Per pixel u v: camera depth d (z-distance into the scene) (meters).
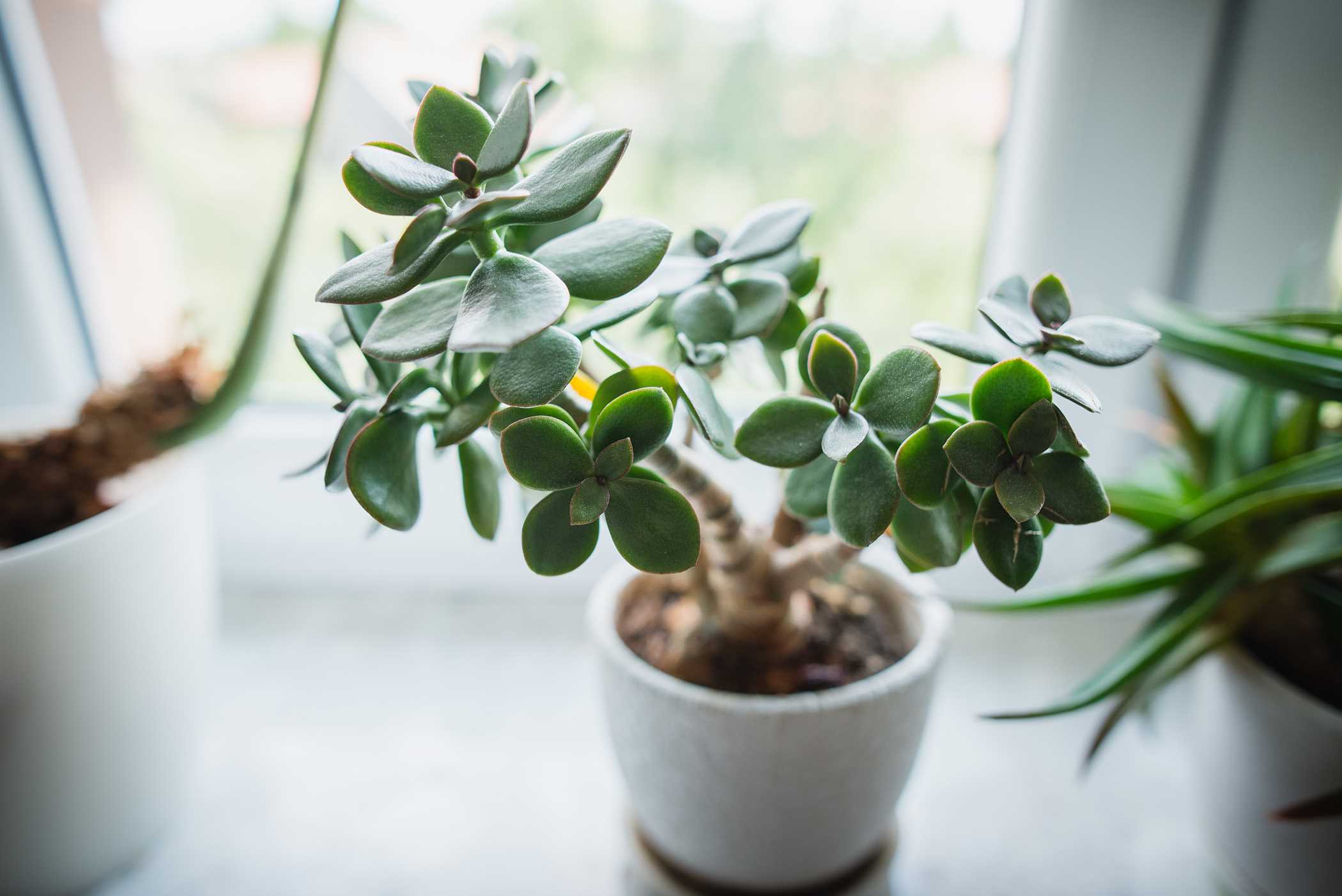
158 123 0.76
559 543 0.38
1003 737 0.72
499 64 0.44
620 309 0.39
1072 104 0.65
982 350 0.38
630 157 0.73
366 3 0.70
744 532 0.50
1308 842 0.52
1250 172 0.65
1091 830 0.63
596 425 0.37
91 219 0.79
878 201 0.75
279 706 0.75
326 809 0.66
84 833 0.56
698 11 0.69
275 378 0.82
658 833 0.55
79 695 0.53
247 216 0.78
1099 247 0.69
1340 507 0.54
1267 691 0.52
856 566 0.60
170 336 0.83
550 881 0.60
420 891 0.60
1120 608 0.83
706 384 0.41
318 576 0.88
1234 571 0.54
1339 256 0.67
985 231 0.74
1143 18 0.62
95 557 0.52
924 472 0.38
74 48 0.72
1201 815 0.59
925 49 0.69
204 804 0.66
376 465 0.39
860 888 0.56
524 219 0.35
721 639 0.55
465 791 0.67
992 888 0.59
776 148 0.74
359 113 0.73
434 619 0.86
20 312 0.74
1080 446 0.36
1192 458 0.63
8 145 0.71
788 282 0.48
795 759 0.48
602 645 0.52
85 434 0.58
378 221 0.77
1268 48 0.62
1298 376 0.52
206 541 0.62
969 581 0.78
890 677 0.49
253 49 0.72
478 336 0.32
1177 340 0.55
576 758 0.71
